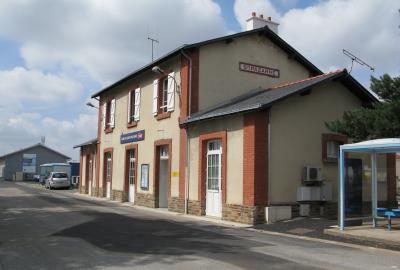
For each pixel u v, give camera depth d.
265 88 20.08
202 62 18.61
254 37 20.09
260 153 14.64
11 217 15.58
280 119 15.22
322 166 16.05
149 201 21.19
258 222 14.38
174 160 19.16
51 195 30.03
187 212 17.77
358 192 13.25
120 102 26.39
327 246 10.32
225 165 15.81
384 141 11.70
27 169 82.56
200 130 17.44
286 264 8.00
